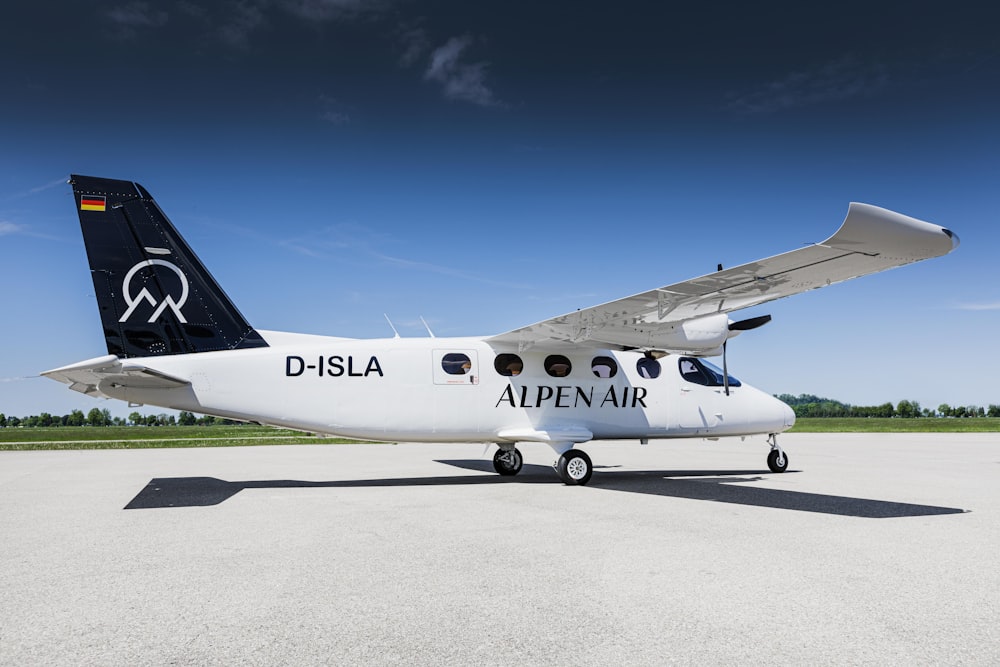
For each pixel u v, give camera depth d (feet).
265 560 18.20
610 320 32.89
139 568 17.30
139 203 33.14
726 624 13.02
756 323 38.73
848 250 23.25
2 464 50.19
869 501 29.22
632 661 11.14
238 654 11.41
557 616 13.51
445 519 24.57
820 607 14.07
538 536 21.42
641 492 32.45
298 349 34.04
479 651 11.59
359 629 12.71
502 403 36.37
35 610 13.82
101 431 153.38
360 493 32.01
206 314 33.60
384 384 34.81
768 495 31.32
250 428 180.65
